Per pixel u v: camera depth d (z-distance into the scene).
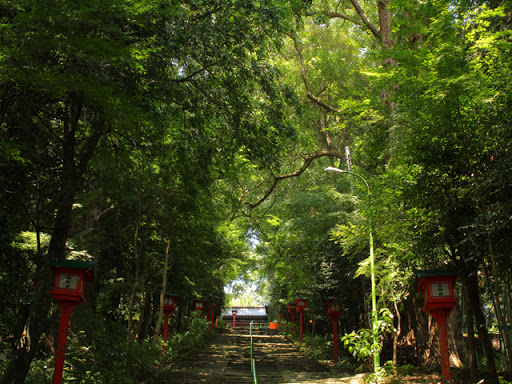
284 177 21.91
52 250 8.45
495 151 7.36
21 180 7.97
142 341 11.67
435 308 8.20
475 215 7.49
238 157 13.89
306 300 23.12
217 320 39.41
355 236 12.87
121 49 6.69
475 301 8.14
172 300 16.34
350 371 14.50
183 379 12.23
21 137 8.02
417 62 9.81
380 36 17.86
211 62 9.43
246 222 26.14
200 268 17.50
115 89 7.20
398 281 11.25
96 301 13.63
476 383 7.98
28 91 7.29
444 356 8.05
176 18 8.73
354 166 16.84
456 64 8.64
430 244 8.12
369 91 14.95
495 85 7.47
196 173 10.80
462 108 7.54
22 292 8.07
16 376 7.53
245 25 9.37
